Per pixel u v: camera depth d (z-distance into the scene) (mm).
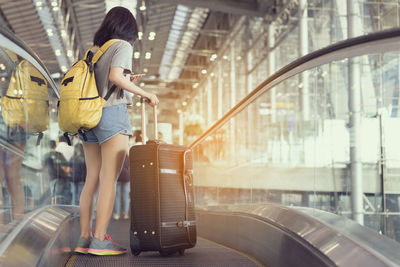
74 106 2609
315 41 12359
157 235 2756
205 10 19516
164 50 23562
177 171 2914
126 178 6746
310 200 4613
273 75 3156
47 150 2904
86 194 2895
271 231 2588
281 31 15109
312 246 1965
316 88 9375
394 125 4527
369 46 2248
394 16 10086
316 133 6320
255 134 10625
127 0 16828
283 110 12930
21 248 1493
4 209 1652
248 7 16047
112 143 2783
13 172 1884
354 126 5277
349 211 4918
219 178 4922
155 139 2924
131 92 2770
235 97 20156
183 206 2896
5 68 1864
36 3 13984
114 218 6711
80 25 18562
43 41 16266
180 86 32844
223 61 22000
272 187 4465
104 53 2775
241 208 3469
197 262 2666
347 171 5230
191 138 17344
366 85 7309
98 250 2762
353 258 1669
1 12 14031
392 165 4297
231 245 3488
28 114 2291
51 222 2109
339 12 11000
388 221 4184
